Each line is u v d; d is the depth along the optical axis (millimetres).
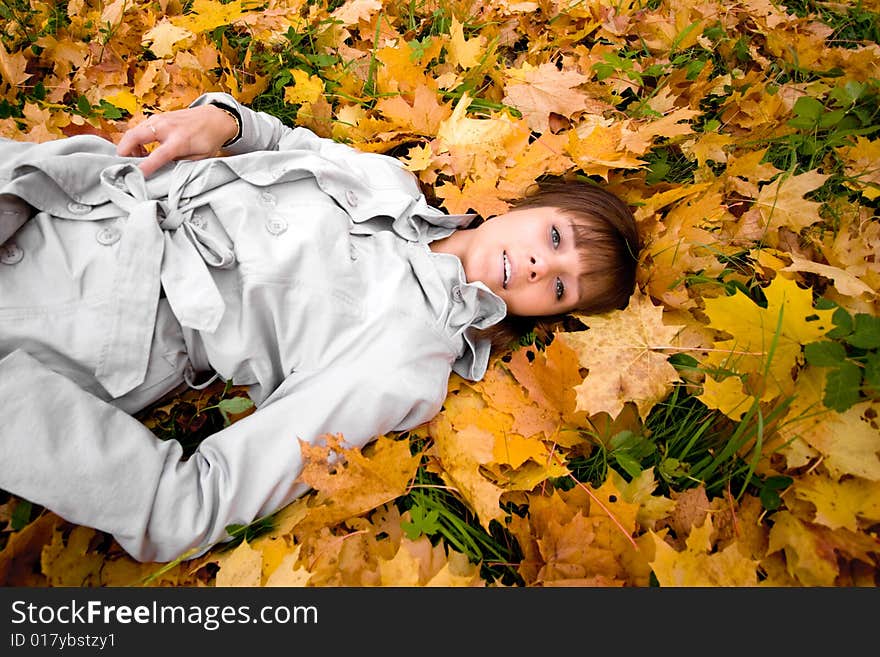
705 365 1382
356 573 1111
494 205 1565
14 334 1116
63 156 1226
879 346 1150
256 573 1058
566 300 1504
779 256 1608
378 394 1226
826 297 1512
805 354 1165
